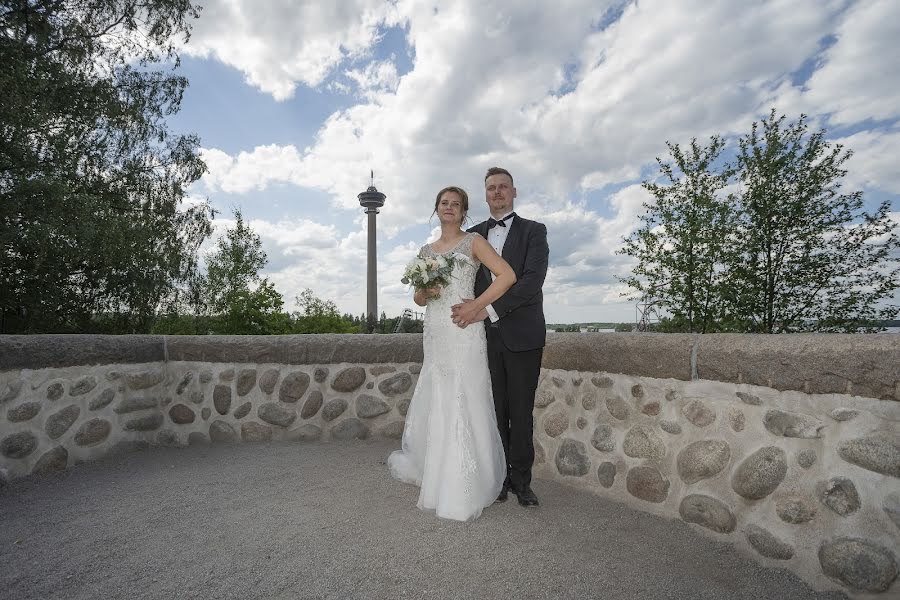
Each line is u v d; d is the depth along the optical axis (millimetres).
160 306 10984
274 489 2863
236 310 8938
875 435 1721
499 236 3064
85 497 2750
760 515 2035
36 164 8469
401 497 2740
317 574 1905
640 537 2248
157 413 4035
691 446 2355
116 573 1910
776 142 6496
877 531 1675
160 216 11211
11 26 8258
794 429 1959
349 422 4016
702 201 6672
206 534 2258
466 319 2668
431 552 2084
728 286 6566
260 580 1862
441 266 2738
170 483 2982
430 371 2896
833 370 1831
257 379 4012
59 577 1878
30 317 8883
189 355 4082
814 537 1845
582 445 2941
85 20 9727
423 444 2941
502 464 2736
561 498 2762
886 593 1622
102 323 10133
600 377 2877
